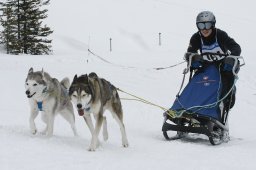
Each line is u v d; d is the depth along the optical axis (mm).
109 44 37031
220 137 7719
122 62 22984
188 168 5594
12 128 7594
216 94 7719
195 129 7453
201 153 6656
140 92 13375
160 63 21922
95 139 6582
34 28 35031
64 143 6828
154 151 6773
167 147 7113
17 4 34719
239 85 15891
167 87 15023
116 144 7289
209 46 8031
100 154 6270
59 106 7535
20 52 34594
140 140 7715
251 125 9859
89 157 5945
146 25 42281
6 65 18969
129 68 19719
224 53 8062
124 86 14297
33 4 35281
